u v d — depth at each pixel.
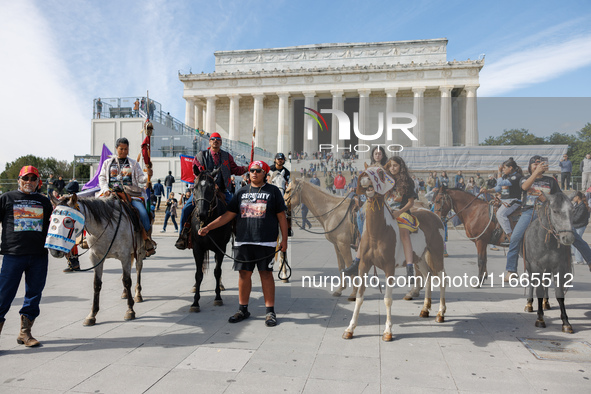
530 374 3.77
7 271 4.61
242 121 61.31
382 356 4.21
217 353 4.34
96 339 4.82
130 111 33.25
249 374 3.81
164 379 3.71
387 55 55.72
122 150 6.52
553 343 4.52
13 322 5.56
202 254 6.22
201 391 3.47
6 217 4.70
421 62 54.69
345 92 54.97
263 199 5.55
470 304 5.95
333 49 57.12
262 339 4.78
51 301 6.70
